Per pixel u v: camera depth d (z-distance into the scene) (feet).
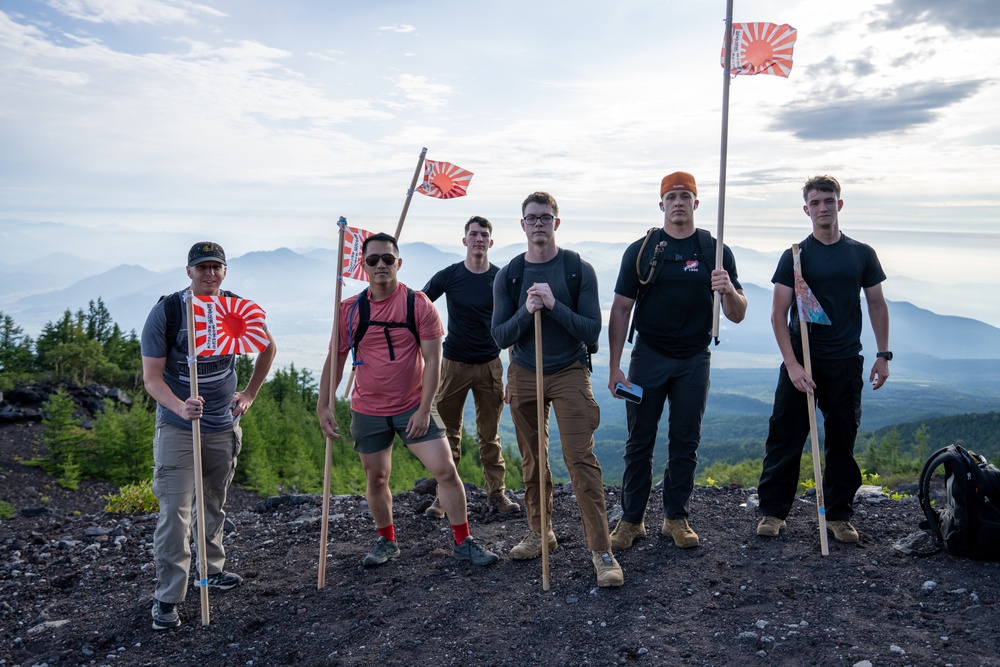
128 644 13.33
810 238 15.44
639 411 15.60
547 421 15.02
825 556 14.82
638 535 16.34
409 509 20.62
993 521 13.62
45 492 38.81
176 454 13.91
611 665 11.27
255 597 14.99
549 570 14.94
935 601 12.48
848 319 15.14
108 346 72.02
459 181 19.19
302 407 82.64
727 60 15.33
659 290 15.11
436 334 14.98
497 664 11.60
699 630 12.14
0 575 17.46
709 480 23.59
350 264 15.25
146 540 19.77
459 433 20.61
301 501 23.25
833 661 10.80
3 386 53.16
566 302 14.39
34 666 12.80
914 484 24.89
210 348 14.06
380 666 11.80
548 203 14.33
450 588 14.46
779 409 15.99
